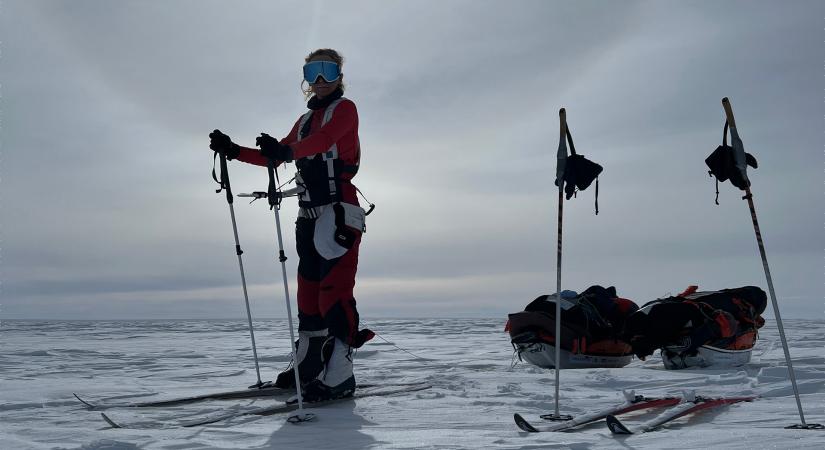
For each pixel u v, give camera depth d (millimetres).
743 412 3268
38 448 2588
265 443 2674
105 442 2631
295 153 3738
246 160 4012
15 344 12602
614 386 4730
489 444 2535
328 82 4152
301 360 4129
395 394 4250
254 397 4156
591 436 2641
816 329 15867
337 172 4090
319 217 4105
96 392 4637
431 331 19656
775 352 7520
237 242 4297
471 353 9273
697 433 2611
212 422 3250
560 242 3293
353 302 4094
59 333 19672
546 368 6332
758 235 3061
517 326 6316
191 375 6234
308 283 4207
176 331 21953
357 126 4230
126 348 11094
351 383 3996
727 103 3146
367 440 2695
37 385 5180
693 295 6293
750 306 6113
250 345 12047
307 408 3668
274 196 3613
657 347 5988
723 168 3197
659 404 3383
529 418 3262
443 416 3359
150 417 3467
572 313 6234
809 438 2457
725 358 5902
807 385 4223
